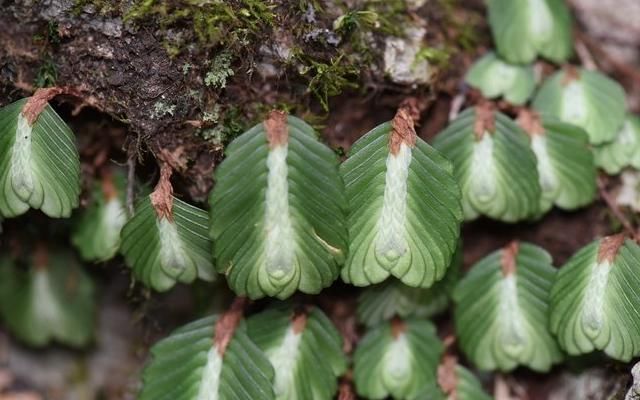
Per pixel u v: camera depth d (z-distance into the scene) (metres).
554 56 0.35
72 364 0.39
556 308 0.32
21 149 0.30
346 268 0.31
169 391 0.32
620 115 0.35
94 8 0.31
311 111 0.33
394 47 0.33
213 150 0.32
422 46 0.34
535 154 0.33
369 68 0.33
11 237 0.36
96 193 0.34
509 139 0.33
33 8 0.32
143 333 0.37
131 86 0.31
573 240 0.36
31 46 0.32
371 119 0.34
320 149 0.30
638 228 0.36
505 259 0.34
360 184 0.30
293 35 0.32
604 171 0.35
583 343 0.31
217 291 0.35
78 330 0.37
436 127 0.36
